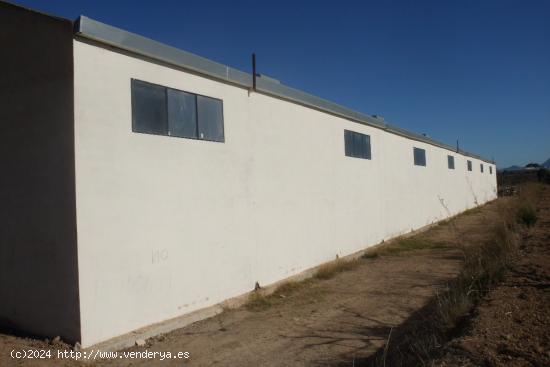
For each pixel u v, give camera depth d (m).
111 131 5.95
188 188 7.09
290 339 6.11
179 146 6.97
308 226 10.60
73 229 5.48
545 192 33.41
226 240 7.86
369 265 11.75
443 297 6.94
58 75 5.72
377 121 15.09
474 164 33.06
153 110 6.59
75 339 5.46
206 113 7.57
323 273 10.43
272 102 9.40
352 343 5.80
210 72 7.61
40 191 5.88
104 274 5.75
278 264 9.36
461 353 4.25
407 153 18.31
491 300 5.98
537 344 4.25
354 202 13.13
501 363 3.90
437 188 22.59
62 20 5.67
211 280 7.49
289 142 9.95
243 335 6.34
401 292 8.48
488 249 9.20
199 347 5.88
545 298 5.79
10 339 5.71
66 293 5.57
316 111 11.23
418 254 13.14
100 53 5.88
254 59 8.73
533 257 8.57
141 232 6.28
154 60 6.64
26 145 6.08
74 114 5.50
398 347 5.35
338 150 12.29
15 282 6.22
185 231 7.01
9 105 6.35
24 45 6.16
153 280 6.43
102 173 5.79
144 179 6.36
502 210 15.66
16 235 6.20
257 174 8.77
